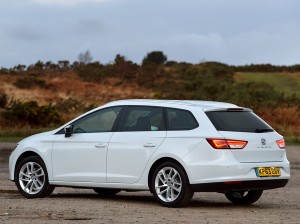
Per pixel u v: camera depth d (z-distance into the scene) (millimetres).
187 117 11320
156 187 11305
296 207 11531
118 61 86688
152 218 9789
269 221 9609
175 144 11195
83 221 9352
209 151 10891
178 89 72250
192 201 12250
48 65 87062
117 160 11750
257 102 44281
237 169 10844
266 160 11219
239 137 11000
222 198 12844
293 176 17688
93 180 11977
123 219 9625
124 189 11758
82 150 12109
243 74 87812
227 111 11391
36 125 38875
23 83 72938
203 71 84875
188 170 10969
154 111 11680
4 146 27750
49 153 12430
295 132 34469
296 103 46219
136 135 11648
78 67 86312
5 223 9078
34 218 9594
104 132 12031
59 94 70875
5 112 38406
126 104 12047
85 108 49188
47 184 12438
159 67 88312
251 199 11766
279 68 93000
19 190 12633
